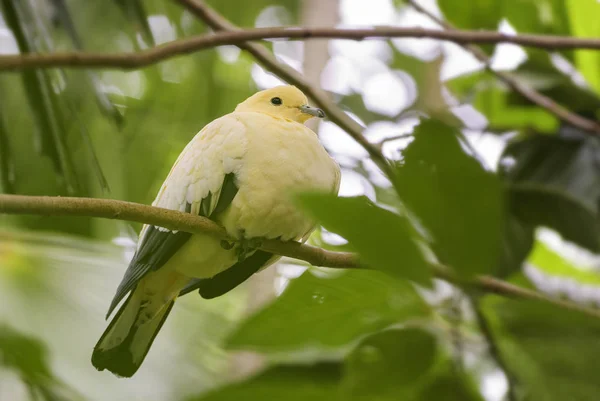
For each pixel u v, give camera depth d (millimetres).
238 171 6297
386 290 4559
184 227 5660
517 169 9727
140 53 5574
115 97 13078
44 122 6273
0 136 6613
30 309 7762
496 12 9852
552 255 11773
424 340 5367
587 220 9484
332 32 6645
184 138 13328
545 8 10109
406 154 3082
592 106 9992
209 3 15836
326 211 3094
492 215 3090
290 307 4746
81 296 8180
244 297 11531
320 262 6266
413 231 3357
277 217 6227
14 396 8750
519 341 5461
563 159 9719
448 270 3393
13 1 6332
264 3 16406
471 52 9141
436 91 15031
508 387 5738
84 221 9898
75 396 7547
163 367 8398
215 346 8750
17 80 9172
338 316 4754
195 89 13852
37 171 9344
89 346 7832
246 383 5754
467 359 6695
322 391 5727
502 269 9391
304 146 6461
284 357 5926
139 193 12336
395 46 15508
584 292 11445
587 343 5312
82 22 9922
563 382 5383
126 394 7855
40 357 7379
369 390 5488
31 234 8500
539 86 9867
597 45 7141
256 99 7965
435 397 5734
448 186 3074
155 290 6582
